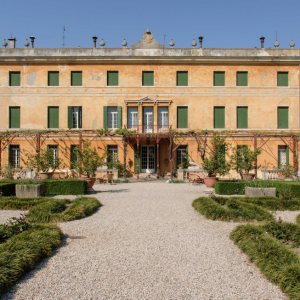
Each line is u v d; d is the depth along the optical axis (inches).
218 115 978.1
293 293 176.2
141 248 256.7
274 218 356.8
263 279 199.9
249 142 961.5
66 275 203.2
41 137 954.1
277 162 952.9
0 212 398.6
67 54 975.6
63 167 922.7
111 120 982.4
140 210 411.5
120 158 965.2
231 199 421.4
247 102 973.8
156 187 687.1
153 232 305.0
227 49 986.1
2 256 207.3
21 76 971.3
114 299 172.9
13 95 970.7
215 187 580.4
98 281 194.5
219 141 701.3
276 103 974.4
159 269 213.6
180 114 977.5
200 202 423.5
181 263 224.7
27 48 979.3
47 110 971.3
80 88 971.9
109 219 359.6
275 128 970.7
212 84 973.2
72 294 178.2
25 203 426.0
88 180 586.2
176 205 447.5
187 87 972.6
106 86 972.6
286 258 214.7
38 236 253.3
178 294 179.0
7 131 889.5
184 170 877.2
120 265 220.2
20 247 226.4
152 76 982.4
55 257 235.6
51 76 980.6
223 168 674.8
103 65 976.3
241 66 977.5
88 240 278.8
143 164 981.2
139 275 203.6
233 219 352.8
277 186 534.3
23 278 198.7
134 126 978.1
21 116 968.9
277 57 961.5
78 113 968.3
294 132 938.1
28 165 821.2
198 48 983.6
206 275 204.5
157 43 992.9
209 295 178.4
